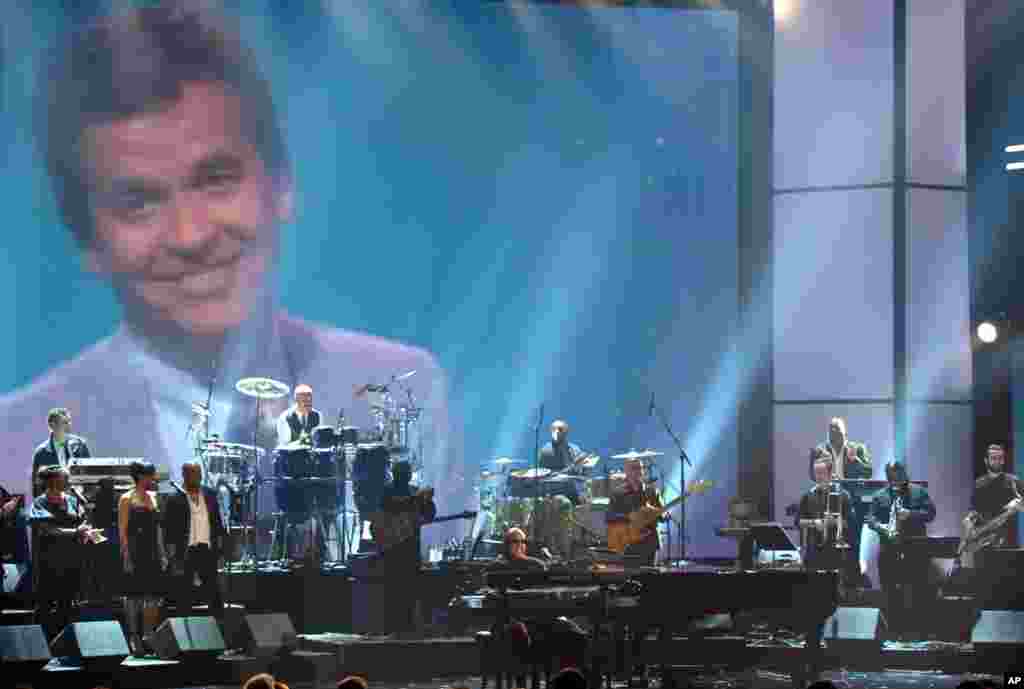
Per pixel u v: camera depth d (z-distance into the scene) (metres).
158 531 49.62
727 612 44.34
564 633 43.25
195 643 47.53
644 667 46.28
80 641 46.03
